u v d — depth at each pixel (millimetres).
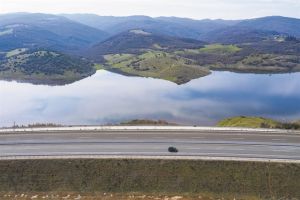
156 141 71375
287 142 71188
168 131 77500
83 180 59531
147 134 75562
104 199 54875
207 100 158625
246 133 76312
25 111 143000
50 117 134250
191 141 71438
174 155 63750
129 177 59844
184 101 156375
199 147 68250
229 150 66875
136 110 142375
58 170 60844
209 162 61719
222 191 57406
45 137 74312
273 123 89438
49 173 60469
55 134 76125
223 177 59344
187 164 61438
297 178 58656
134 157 62969
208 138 73250
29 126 83938
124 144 69750
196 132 76875
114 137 73875
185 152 65750
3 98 167250
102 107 148000
